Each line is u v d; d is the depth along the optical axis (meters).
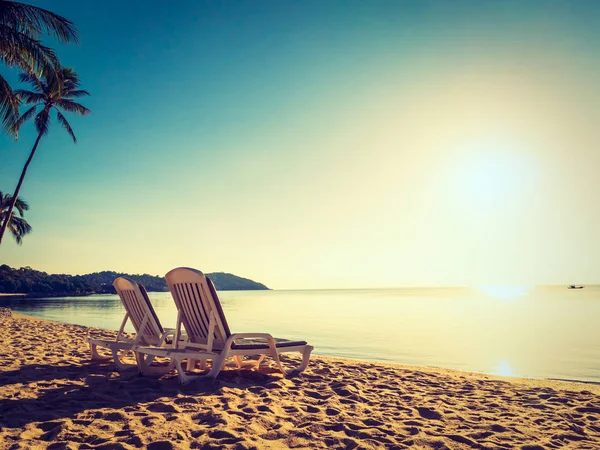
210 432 3.31
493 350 11.55
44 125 20.45
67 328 13.77
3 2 11.34
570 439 3.50
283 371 5.70
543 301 51.03
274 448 3.06
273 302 59.19
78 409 3.84
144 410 3.84
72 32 12.39
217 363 5.07
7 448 2.85
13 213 31.73
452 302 54.16
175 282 5.30
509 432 3.64
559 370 8.84
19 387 4.69
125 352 7.45
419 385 5.71
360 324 20.33
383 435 3.44
